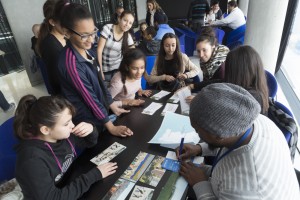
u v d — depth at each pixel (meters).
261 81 1.17
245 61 1.15
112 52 2.38
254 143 0.63
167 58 2.19
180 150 1.02
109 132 1.21
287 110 1.17
